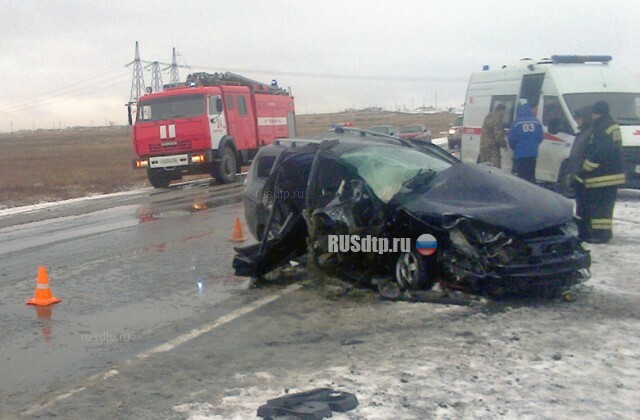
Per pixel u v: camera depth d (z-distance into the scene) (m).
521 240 6.94
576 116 10.24
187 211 16.47
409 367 5.46
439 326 6.50
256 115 26.73
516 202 7.28
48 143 89.62
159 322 7.23
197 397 5.12
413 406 4.70
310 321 6.96
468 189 7.57
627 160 14.21
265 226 8.77
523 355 5.60
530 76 16.08
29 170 37.94
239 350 6.19
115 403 5.10
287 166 8.57
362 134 9.90
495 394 4.84
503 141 14.77
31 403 5.20
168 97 23.56
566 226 7.24
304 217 8.12
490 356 5.62
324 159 8.27
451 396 4.84
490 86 17.48
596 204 9.85
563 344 5.83
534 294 7.32
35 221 16.45
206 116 23.17
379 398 4.86
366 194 7.76
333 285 8.32
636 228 11.13
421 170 8.09
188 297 8.20
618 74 15.73
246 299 7.98
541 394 4.81
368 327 6.63
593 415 4.45
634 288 7.52
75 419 4.86
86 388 5.45
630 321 6.41
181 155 23.34
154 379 5.56
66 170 37.31
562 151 14.69
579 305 6.99
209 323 7.09
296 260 8.74
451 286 7.34
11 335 7.00
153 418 4.77
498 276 6.83
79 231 14.08
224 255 10.61
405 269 7.58
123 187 26.34
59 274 9.84
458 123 36.34
